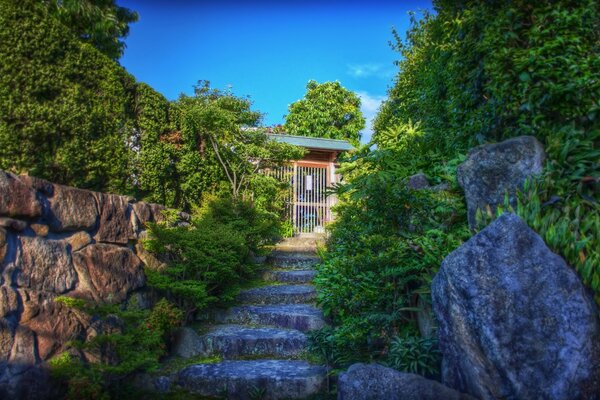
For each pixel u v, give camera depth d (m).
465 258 2.44
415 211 3.70
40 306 2.95
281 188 9.26
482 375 2.34
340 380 2.90
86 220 3.62
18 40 3.34
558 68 2.98
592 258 2.44
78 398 2.82
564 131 3.00
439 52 5.18
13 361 2.64
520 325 2.23
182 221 5.69
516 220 2.45
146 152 4.92
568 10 3.16
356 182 4.01
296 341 4.17
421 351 2.98
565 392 2.11
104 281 3.68
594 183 2.85
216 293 5.08
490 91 3.65
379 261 3.44
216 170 7.21
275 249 7.62
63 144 3.68
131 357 3.17
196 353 4.13
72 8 7.53
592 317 2.21
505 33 3.29
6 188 2.84
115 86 4.38
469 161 3.23
